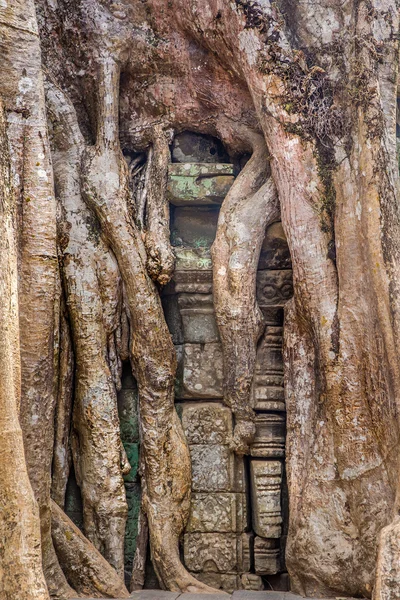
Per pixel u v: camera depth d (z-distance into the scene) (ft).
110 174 21.56
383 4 21.02
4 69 18.47
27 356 18.26
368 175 19.11
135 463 21.26
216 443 21.07
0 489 13.48
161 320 21.20
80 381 20.75
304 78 20.43
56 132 21.97
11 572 13.20
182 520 20.59
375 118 19.52
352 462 18.61
